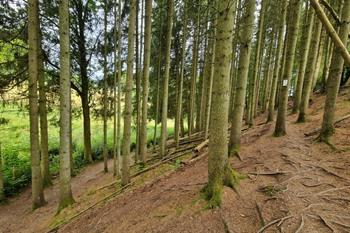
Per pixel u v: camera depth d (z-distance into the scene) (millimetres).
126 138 8250
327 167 4984
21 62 12070
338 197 3875
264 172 5191
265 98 17203
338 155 5465
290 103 17625
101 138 19875
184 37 11469
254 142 7926
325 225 3240
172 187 5996
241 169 5617
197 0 11391
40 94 12008
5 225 8984
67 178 8445
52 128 20297
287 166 5324
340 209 3578
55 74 13883
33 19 8562
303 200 3912
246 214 3775
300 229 3191
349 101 9883
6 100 11625
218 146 4457
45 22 12742
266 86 16969
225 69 4137
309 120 9422
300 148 6387
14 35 11641
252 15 6207
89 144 17141
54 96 14234
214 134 4449
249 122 12000
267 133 8883
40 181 9727
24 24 11680
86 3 14773
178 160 9273
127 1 12922
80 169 15891
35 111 9062
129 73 7699
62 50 7551
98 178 12938
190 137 13789
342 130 6586
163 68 15961
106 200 7711
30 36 8562
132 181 8648
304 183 4480
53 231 6922
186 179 6301
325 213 3502
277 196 4090
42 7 12141
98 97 16938
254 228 3441
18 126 18031
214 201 4215
